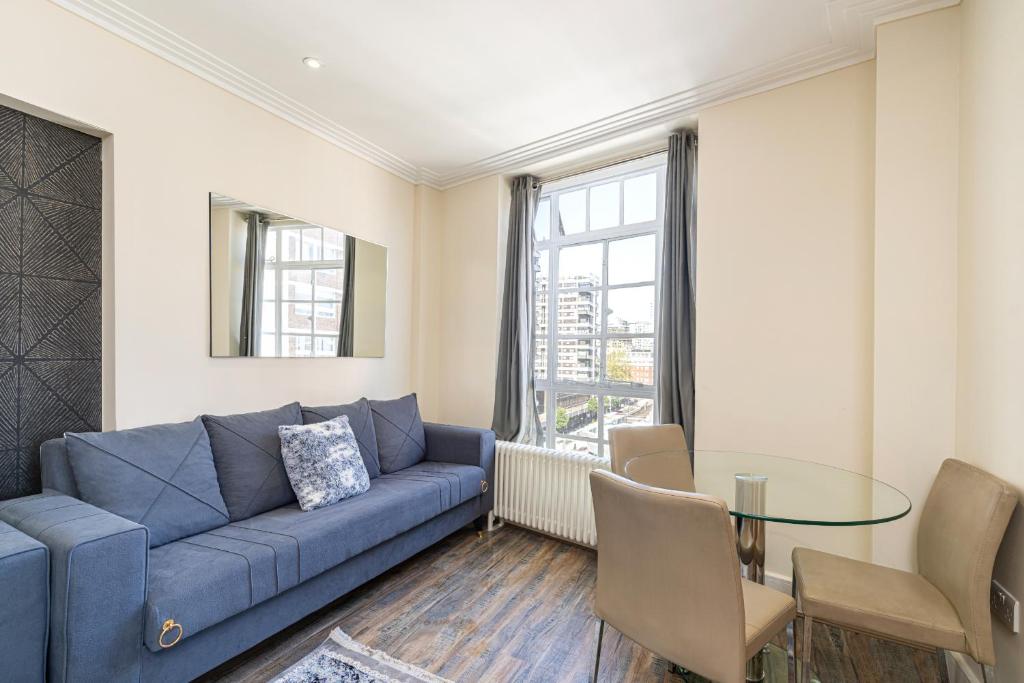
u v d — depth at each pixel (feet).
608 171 10.62
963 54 5.75
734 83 7.82
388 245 11.35
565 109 8.88
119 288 6.57
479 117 9.20
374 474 8.87
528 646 6.14
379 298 11.07
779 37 6.77
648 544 4.19
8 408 5.76
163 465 6.11
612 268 10.82
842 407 6.98
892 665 5.83
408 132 9.84
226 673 5.49
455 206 12.41
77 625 4.04
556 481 9.49
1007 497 4.29
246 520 6.61
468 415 11.93
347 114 9.12
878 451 6.21
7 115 5.74
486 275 11.75
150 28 6.61
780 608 4.59
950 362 5.83
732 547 3.74
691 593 3.97
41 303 6.02
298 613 5.98
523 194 11.43
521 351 10.98
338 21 6.54
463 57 7.36
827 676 5.63
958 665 5.48
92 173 6.47
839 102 7.14
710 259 8.19
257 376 8.46
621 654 6.00
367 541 6.84
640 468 6.55
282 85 8.14
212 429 7.03
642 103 8.60
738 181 7.98
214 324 7.72
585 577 8.08
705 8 6.23
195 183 7.48
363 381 10.71
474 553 9.05
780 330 7.50
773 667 5.82
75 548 4.04
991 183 5.00
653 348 10.12
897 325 6.14
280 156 8.85
